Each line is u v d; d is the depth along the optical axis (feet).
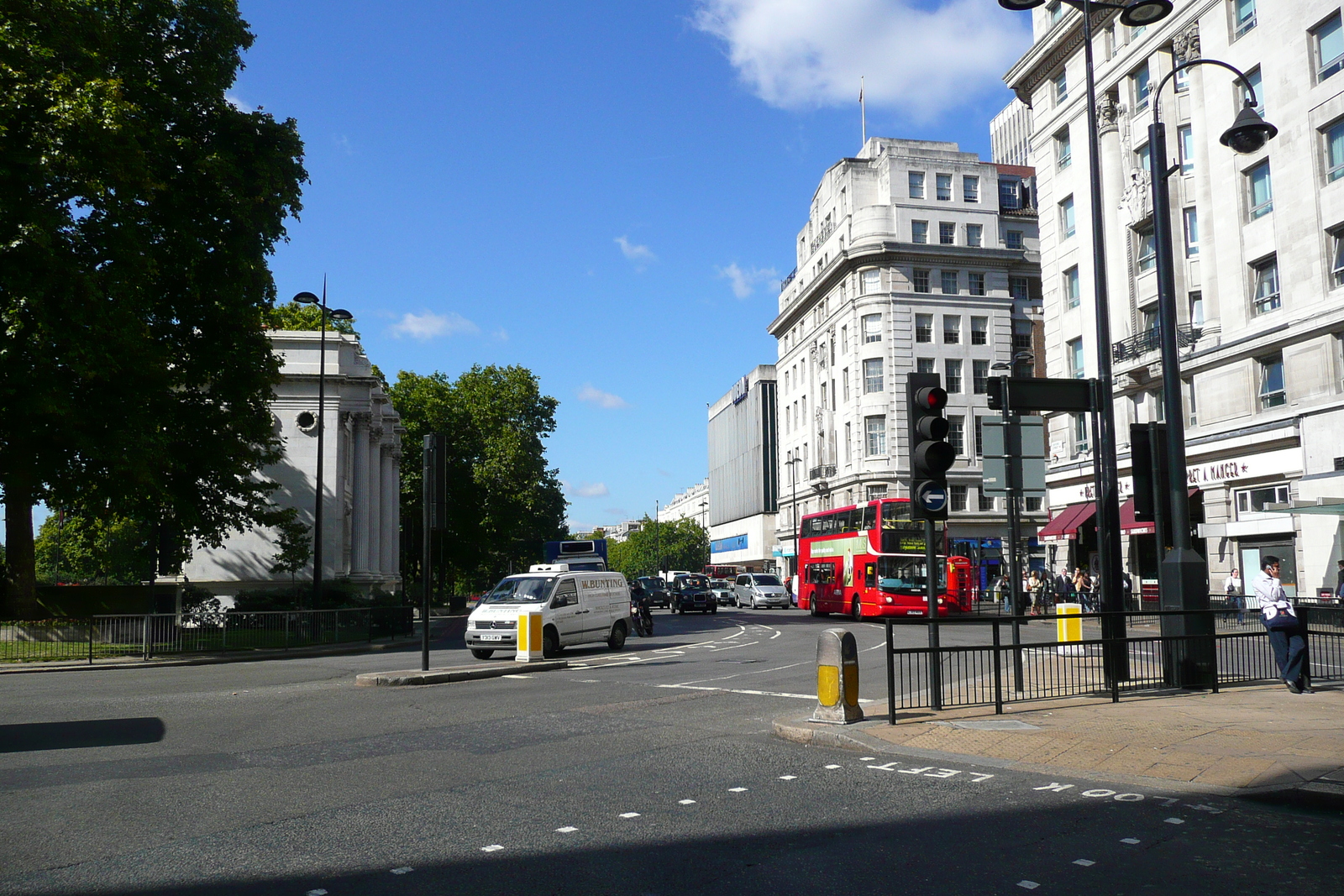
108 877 17.78
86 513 89.45
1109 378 43.93
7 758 29.86
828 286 239.50
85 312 70.44
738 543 378.32
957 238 225.56
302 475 137.49
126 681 59.31
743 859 18.58
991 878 17.20
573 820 21.74
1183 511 42.78
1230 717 32.83
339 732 34.91
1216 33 109.29
